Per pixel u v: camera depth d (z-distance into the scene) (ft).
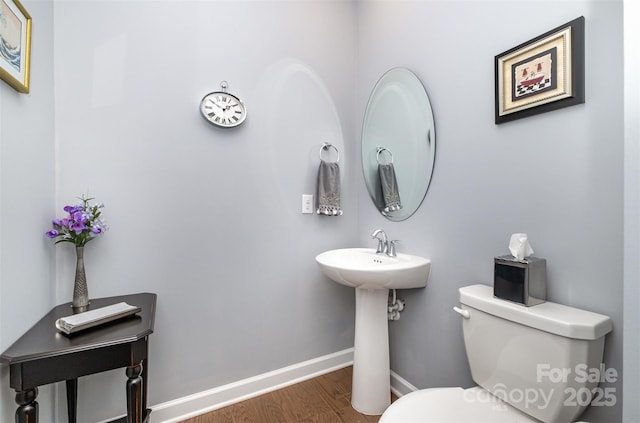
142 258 4.56
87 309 3.80
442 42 4.47
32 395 2.75
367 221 6.26
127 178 4.43
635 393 2.10
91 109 4.20
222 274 5.16
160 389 4.71
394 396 5.36
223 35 5.10
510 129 3.56
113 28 4.33
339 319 6.37
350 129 6.48
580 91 2.89
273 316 5.64
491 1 3.76
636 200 2.09
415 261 4.72
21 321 3.05
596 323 2.59
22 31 3.06
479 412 2.91
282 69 5.66
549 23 3.15
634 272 2.10
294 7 5.79
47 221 3.72
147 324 3.36
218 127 5.07
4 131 2.81
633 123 2.09
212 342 5.09
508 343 3.04
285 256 5.74
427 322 4.78
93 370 2.94
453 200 4.32
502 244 3.67
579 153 2.93
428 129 4.74
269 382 5.57
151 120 4.58
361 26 6.40
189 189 4.87
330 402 5.21
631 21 2.10
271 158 5.57
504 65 3.57
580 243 2.94
